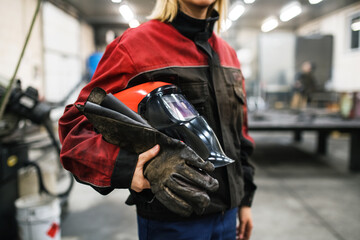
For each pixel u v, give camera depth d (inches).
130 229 85.9
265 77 319.9
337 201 108.7
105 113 19.1
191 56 26.1
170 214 25.2
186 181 18.4
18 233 68.6
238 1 268.2
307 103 240.4
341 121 157.5
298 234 83.5
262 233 84.2
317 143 192.2
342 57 335.6
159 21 26.2
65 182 128.6
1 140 69.9
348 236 82.2
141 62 23.5
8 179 71.9
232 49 33.1
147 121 20.7
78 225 88.4
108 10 335.3
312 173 146.1
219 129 27.3
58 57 295.9
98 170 19.9
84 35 373.1
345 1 305.4
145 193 21.3
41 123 77.4
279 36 320.5
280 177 139.5
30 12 224.8
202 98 25.8
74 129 21.9
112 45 25.8
